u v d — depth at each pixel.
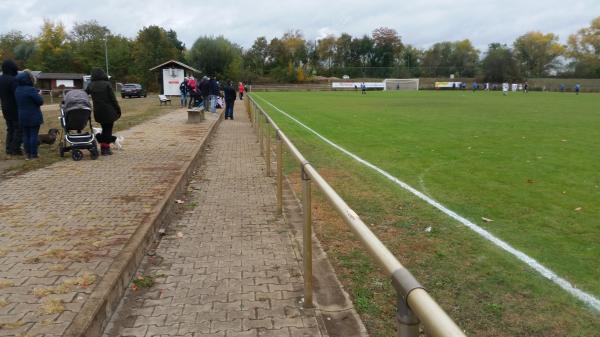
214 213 6.75
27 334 3.17
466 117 22.78
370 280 4.42
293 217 6.51
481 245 5.28
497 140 13.93
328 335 3.48
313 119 22.19
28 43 99.75
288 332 3.52
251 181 8.92
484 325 3.60
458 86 88.19
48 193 7.07
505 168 9.61
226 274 4.59
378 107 31.70
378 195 7.51
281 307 3.91
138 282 4.38
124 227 5.42
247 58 106.81
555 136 14.88
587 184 8.14
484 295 4.09
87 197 6.81
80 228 5.41
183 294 4.17
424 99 45.09
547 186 8.02
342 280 4.43
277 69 101.31
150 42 81.75
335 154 11.76
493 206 6.83
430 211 6.60
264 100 43.12
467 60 114.31
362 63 118.94
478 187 8.00
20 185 7.60
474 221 6.14
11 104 10.33
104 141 10.58
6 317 3.40
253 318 3.73
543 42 106.12
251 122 21.09
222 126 19.83
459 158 10.85
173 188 7.37
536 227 5.89
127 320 3.72
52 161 9.84
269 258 5.00
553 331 3.52
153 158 10.26
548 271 4.56
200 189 8.27
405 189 7.90
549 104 35.28
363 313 3.81
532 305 3.91
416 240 5.46
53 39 88.31
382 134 15.77
